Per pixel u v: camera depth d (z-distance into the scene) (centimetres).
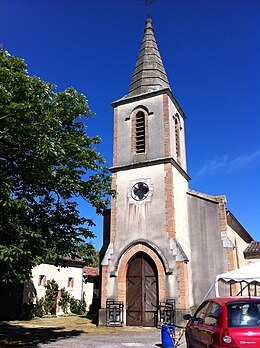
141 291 1678
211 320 741
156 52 2322
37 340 1252
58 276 2795
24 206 995
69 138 1237
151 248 1692
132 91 2167
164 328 1053
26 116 995
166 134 1900
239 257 2197
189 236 1877
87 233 1295
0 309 2294
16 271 1048
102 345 1128
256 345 634
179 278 1582
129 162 1939
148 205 1789
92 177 1320
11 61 1082
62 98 1258
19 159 1101
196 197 1933
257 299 745
